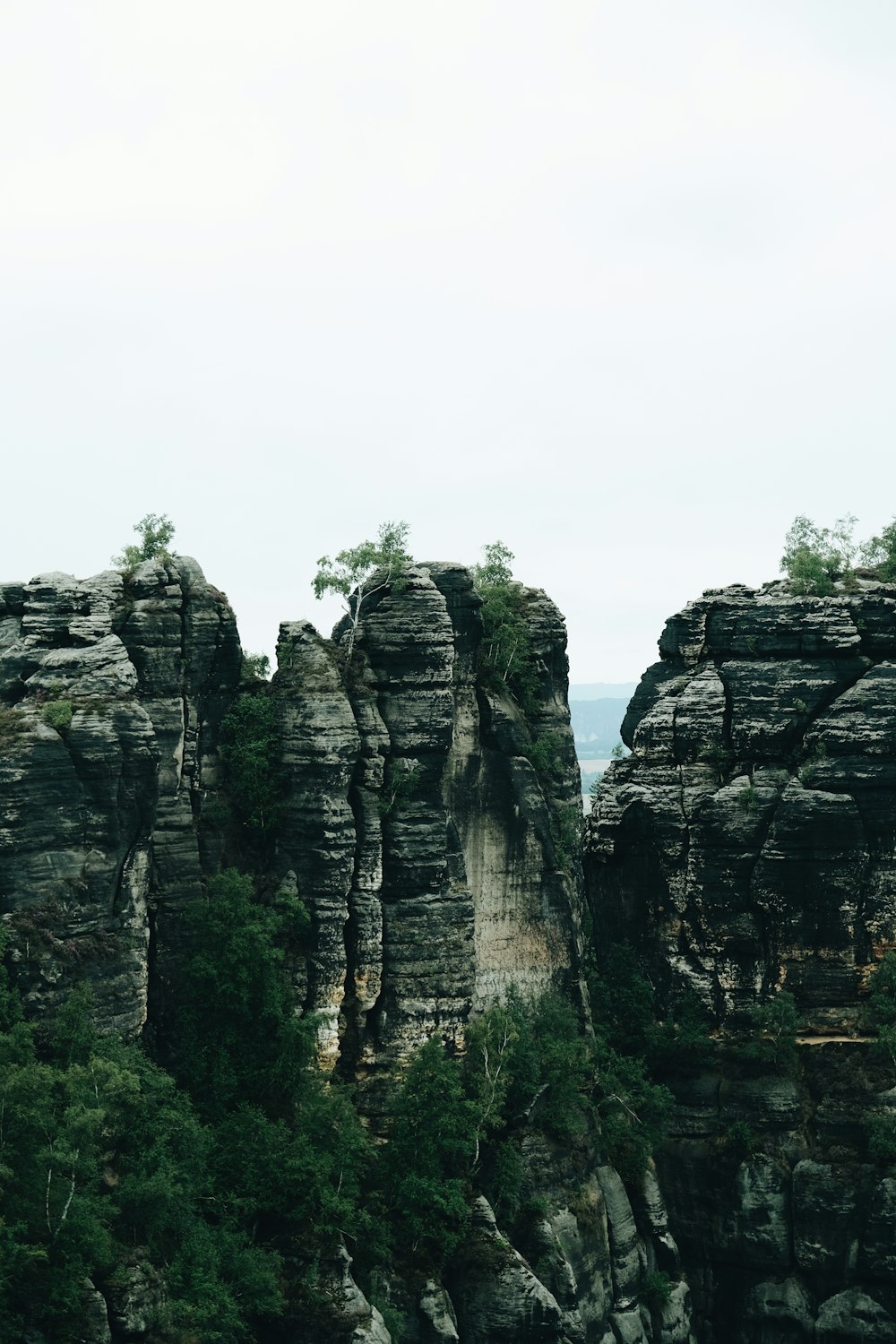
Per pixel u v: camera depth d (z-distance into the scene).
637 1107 129.75
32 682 107.94
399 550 123.69
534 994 127.94
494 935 126.88
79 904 104.81
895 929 134.25
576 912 132.12
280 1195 105.06
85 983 103.38
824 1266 125.38
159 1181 95.31
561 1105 121.94
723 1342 127.88
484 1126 116.75
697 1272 129.38
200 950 112.31
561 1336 111.12
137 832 108.94
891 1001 131.62
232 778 118.31
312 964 115.62
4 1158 90.31
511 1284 110.00
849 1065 130.00
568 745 136.38
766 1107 129.75
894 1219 123.31
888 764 133.62
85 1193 91.88
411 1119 112.25
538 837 129.00
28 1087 91.44
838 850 133.12
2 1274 86.75
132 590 115.31
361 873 117.50
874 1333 123.00
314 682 117.88
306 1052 111.50
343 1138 108.00
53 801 103.94
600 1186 123.31
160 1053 112.31
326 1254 103.25
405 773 119.06
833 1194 125.75
